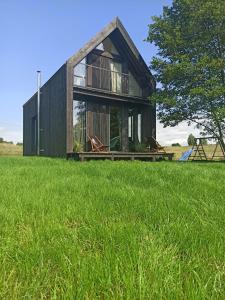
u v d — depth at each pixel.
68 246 1.97
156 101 17.36
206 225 2.47
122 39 17.25
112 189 4.21
